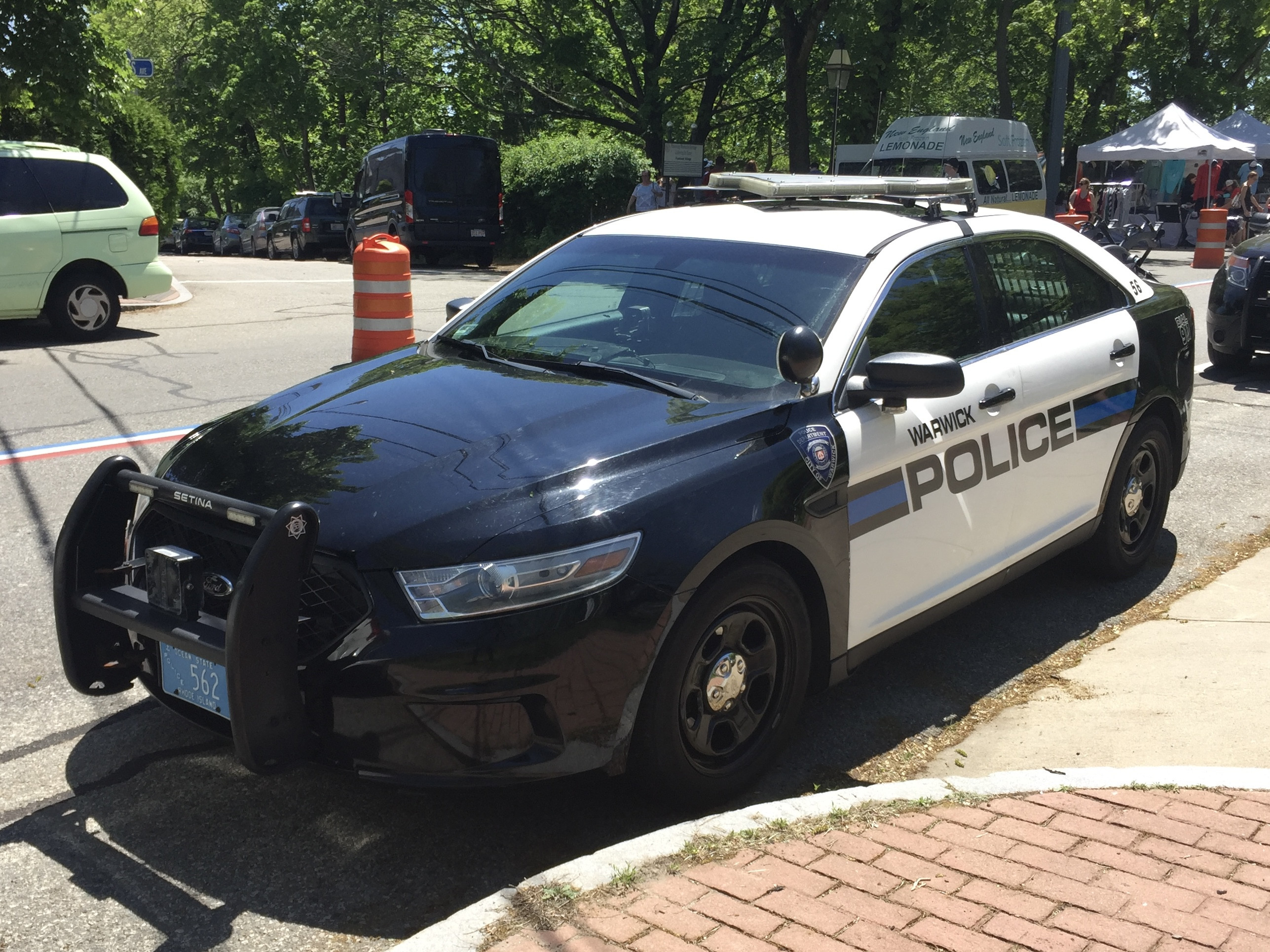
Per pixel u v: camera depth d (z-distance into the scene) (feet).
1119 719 13.14
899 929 8.50
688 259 13.97
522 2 100.53
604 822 10.92
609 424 11.16
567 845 10.53
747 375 12.18
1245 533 19.98
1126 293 16.96
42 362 33.86
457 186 75.46
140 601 10.63
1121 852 9.62
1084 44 112.16
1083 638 15.64
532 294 14.57
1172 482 17.89
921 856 9.54
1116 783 10.82
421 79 108.88
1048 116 128.06
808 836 9.82
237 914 9.37
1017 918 8.66
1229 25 113.60
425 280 63.57
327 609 9.86
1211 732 12.66
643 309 13.44
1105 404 15.76
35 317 38.06
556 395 11.83
